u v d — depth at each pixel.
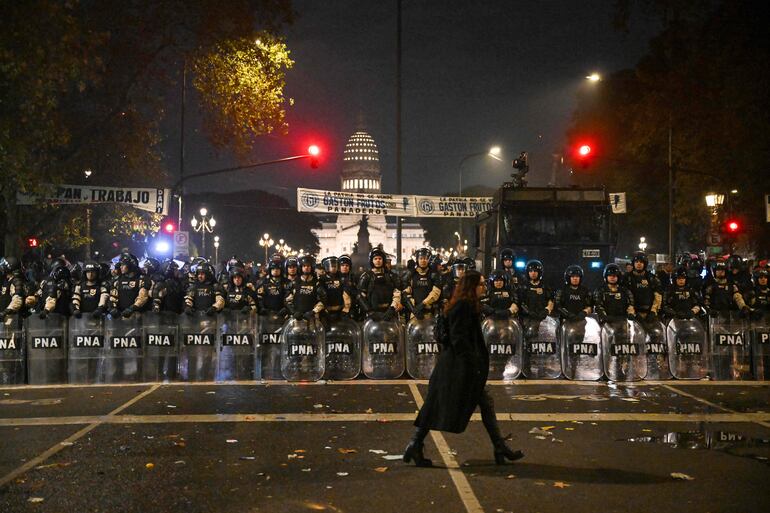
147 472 7.09
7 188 21.66
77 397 11.16
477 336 7.25
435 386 7.23
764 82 26.14
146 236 37.06
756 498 6.34
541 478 6.91
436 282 12.95
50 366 12.69
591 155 28.56
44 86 17.55
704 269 15.50
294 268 12.82
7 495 6.43
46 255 31.08
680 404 10.52
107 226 33.38
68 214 29.94
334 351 12.86
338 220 156.62
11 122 17.80
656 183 45.94
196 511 6.04
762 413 9.86
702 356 12.98
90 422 9.31
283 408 10.23
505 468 7.23
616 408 10.22
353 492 6.50
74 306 12.75
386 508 6.11
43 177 20.66
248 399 10.94
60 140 18.94
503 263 13.43
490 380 12.76
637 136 36.97
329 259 13.06
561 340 12.98
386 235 155.38
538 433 8.69
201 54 24.64
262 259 105.38
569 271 13.02
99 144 25.42
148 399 10.95
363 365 12.96
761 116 26.77
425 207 27.02
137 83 25.11
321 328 12.82
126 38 23.69
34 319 12.67
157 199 24.19
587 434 8.65
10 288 12.68
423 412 7.25
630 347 12.72
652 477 6.94
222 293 12.94
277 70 26.41
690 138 31.92
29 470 7.16
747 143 27.81
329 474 7.03
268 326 13.06
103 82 23.69
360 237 80.50
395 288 13.06
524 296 13.05
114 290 12.98
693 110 30.75
